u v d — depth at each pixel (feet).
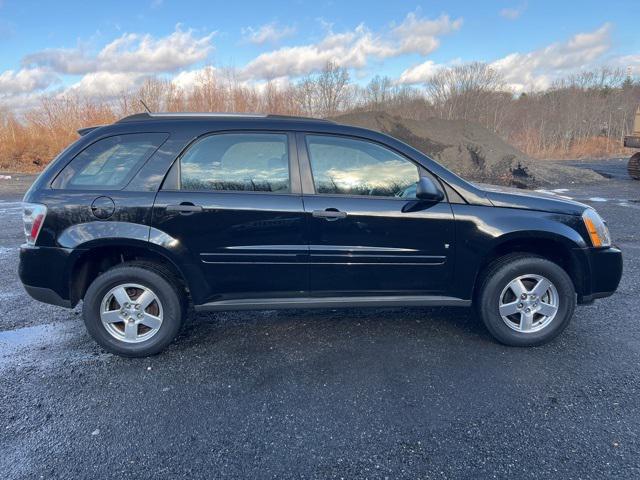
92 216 9.86
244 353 10.64
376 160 10.53
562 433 7.57
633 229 24.35
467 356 10.35
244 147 10.28
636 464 6.82
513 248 11.14
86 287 10.84
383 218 10.20
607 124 148.77
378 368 9.84
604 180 52.47
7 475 6.70
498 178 52.75
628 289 14.65
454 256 10.48
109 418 8.14
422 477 6.62
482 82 139.54
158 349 10.44
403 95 134.82
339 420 8.02
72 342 11.35
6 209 33.09
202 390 9.07
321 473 6.73
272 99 97.04
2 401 8.70
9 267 17.79
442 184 10.50
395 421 7.97
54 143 77.41
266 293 10.61
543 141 139.64
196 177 10.14
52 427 7.88
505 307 10.62
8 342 11.35
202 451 7.25
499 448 7.22
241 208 10.00
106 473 6.77
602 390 8.84
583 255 10.59
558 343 10.95
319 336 11.50
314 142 10.43
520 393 8.79
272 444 7.40
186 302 10.96
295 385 9.21
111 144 10.25
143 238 9.82
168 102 87.92
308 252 10.23
